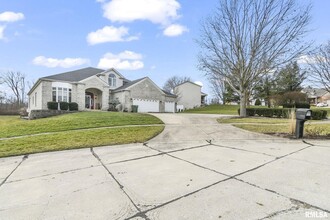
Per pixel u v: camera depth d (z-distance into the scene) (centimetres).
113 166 471
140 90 2830
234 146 634
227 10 1658
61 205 295
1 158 593
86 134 881
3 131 1089
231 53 1691
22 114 2825
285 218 240
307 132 821
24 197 328
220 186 335
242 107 1788
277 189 316
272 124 1134
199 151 580
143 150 617
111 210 276
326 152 534
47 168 480
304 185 328
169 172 412
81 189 348
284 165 430
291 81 3462
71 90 2377
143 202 294
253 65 1655
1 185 387
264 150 571
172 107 3272
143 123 1220
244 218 243
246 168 418
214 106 4497
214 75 1902
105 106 2628
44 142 759
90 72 2850
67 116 1670
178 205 281
